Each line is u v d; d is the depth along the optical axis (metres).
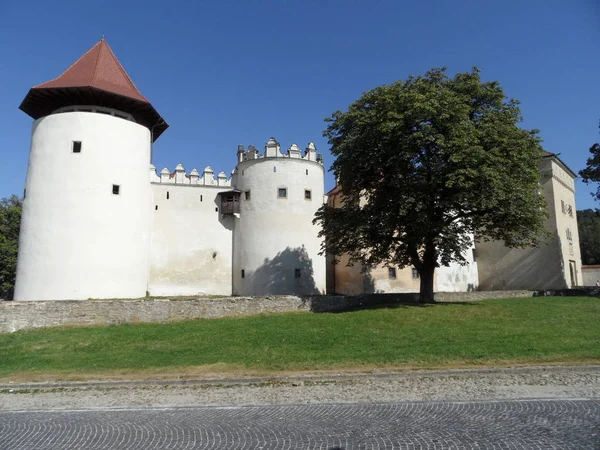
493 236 25.59
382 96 22.95
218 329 19.48
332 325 19.31
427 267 25.61
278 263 35.28
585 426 7.41
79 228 28.23
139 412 9.30
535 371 11.66
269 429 7.79
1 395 11.30
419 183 22.34
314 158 38.19
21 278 28.27
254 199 36.81
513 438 6.92
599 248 63.59
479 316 20.61
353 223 24.03
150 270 35.94
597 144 34.72
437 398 9.51
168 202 37.44
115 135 30.30
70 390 11.64
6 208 53.19
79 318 21.47
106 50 33.88
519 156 21.95
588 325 18.11
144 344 17.08
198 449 6.92
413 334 16.92
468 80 24.19
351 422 8.02
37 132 29.80
